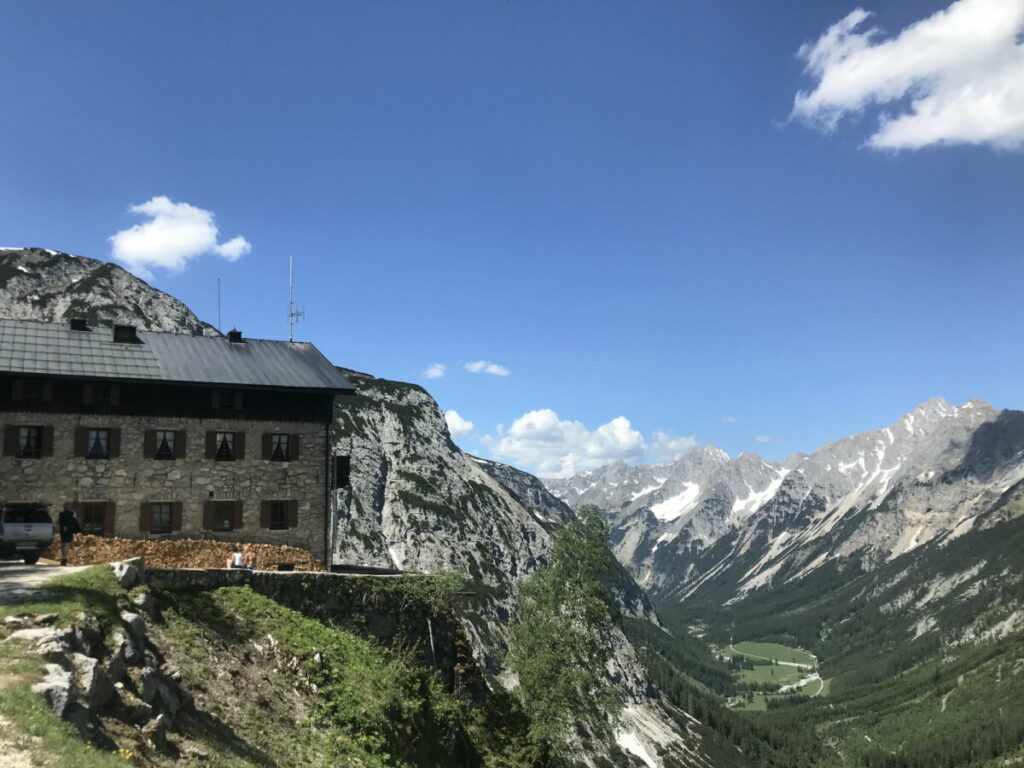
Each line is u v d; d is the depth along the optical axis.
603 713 56.72
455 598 48.72
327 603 40.91
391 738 34.31
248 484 50.78
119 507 47.34
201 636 31.80
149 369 49.81
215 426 50.47
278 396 52.56
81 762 16.14
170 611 32.34
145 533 47.78
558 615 56.28
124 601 29.53
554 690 52.69
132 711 21.53
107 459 47.56
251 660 32.97
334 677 35.00
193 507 49.12
